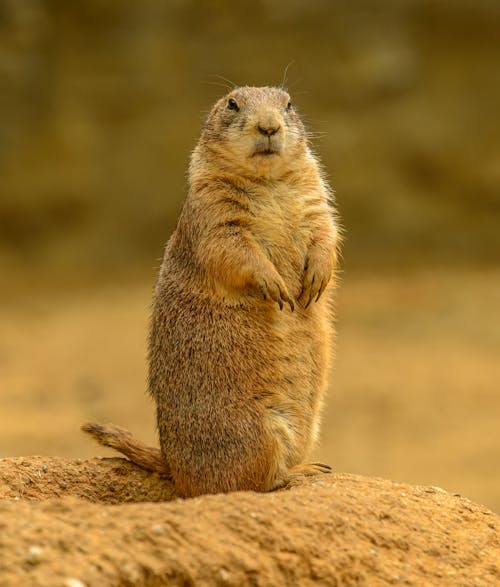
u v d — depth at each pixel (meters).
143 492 8.88
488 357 24.64
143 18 40.50
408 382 22.50
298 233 9.07
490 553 7.42
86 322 29.53
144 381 22.56
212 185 8.95
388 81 39.50
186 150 39.59
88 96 40.09
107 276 36.41
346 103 39.69
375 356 25.03
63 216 39.00
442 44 39.81
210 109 10.44
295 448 8.73
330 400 21.22
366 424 19.48
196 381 8.59
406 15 39.81
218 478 8.49
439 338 26.73
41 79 39.78
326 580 6.53
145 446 9.08
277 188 9.01
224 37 40.12
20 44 39.41
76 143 39.62
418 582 6.84
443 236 37.84
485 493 15.29
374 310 29.92
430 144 38.94
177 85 40.28
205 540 6.31
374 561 6.84
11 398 20.64
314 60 39.69
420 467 16.77
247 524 6.58
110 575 5.80
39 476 8.74
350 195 38.44
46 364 24.22
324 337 9.07
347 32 39.81
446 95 39.72
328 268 8.91
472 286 32.38
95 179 39.38
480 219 38.34
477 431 18.80
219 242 8.62
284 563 6.43
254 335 8.59
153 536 6.21
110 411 19.80
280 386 8.66
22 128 39.53
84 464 8.98
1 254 37.94
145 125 40.09
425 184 39.19
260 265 8.49
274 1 39.88
